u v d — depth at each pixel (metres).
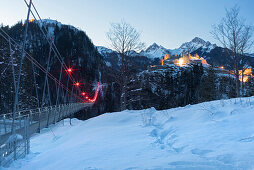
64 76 98.44
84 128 8.54
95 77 114.31
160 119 7.80
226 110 6.28
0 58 26.44
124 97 15.30
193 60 102.81
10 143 4.55
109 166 3.05
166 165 2.79
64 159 3.97
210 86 31.97
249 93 13.09
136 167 2.82
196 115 6.77
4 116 5.49
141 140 4.99
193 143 3.98
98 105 75.25
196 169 2.60
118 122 8.90
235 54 12.74
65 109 24.09
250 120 4.87
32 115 11.75
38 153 6.02
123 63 15.61
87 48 120.75
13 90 25.77
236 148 3.28
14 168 4.17
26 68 30.34
